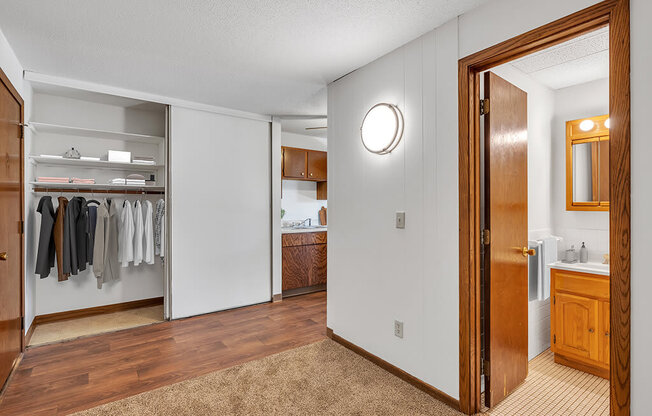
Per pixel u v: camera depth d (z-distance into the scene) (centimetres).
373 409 194
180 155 346
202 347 279
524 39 162
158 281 397
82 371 238
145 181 362
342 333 282
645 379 130
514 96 212
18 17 193
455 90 193
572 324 247
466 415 188
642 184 129
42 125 296
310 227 502
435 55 204
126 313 364
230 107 373
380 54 240
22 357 258
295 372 236
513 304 212
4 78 214
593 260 269
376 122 239
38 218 324
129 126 372
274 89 315
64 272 309
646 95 127
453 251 195
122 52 239
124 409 193
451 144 195
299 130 491
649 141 127
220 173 372
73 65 262
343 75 280
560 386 223
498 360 200
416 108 216
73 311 346
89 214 333
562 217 286
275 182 412
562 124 286
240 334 307
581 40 202
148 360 255
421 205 213
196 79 290
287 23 200
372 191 251
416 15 190
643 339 130
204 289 362
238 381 224
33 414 189
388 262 238
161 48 232
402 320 227
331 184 294
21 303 259
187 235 350
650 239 128
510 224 208
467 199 187
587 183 272
